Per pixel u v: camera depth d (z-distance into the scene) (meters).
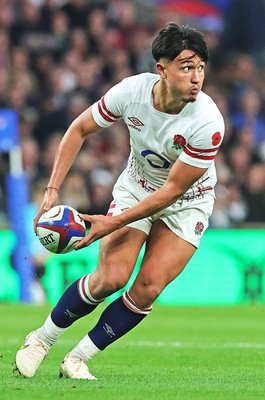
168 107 19.34
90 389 18.73
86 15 58.75
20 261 43.47
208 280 45.41
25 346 20.41
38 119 53.78
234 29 64.56
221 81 61.84
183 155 19.36
